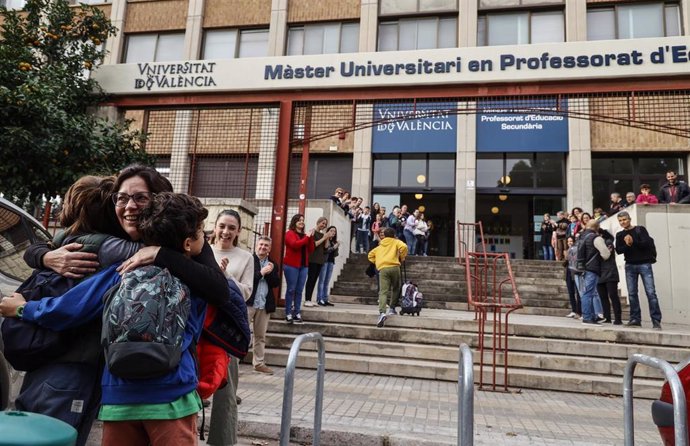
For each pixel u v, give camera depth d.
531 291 10.98
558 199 17.58
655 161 16.86
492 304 6.08
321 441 4.12
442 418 4.60
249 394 5.21
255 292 6.17
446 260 13.06
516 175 17.64
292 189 12.05
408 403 5.16
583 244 8.77
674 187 10.51
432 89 7.32
